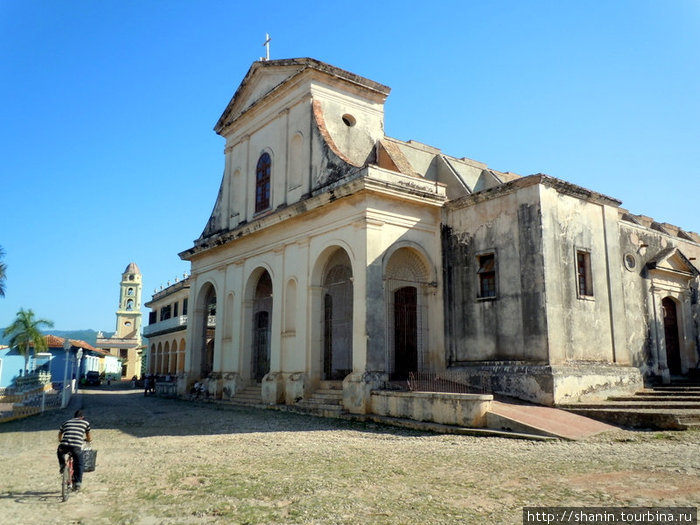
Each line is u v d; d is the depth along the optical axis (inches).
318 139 730.8
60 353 1761.8
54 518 245.8
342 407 599.5
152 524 234.1
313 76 768.9
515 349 586.9
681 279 781.3
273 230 785.6
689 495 242.4
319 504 251.8
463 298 652.1
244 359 839.1
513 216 609.0
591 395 565.9
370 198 625.0
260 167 877.8
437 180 822.5
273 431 521.3
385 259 627.8
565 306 583.2
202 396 913.5
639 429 451.8
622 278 682.8
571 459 332.8
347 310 808.9
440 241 682.2
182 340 1598.2
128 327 3196.4
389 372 670.5
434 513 231.3
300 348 697.0
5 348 1571.1
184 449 430.6
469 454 362.0
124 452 426.9
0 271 1108.5
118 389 1694.1
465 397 473.4
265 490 282.0
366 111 812.0
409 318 684.7
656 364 697.0
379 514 233.6
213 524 231.1
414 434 468.4
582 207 636.1
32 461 397.7
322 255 688.4
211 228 988.6
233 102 952.3
